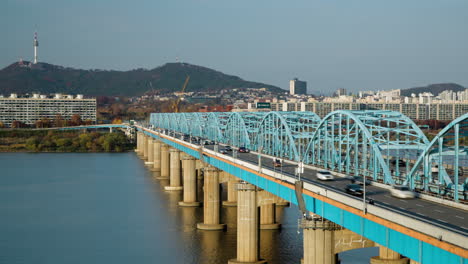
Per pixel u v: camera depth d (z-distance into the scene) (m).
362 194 64.75
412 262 68.00
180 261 90.19
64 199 143.75
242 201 91.00
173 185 162.88
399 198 62.09
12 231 109.50
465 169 107.88
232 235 107.12
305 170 88.94
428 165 67.44
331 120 89.94
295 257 91.56
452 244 40.00
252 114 136.50
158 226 114.38
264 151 121.88
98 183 173.25
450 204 57.22
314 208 65.06
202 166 136.88
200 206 136.88
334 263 68.25
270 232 108.44
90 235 106.56
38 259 91.44
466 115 57.00
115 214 125.44
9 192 154.00
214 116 164.50
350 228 55.88
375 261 85.38
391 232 48.19
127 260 90.62
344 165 91.56
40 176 187.25
